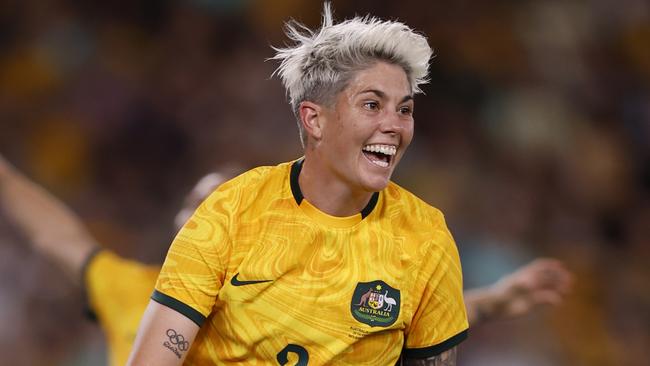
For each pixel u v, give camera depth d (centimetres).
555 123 3691
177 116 3494
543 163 3606
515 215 3422
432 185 3412
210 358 1120
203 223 1091
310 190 1107
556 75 3809
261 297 1085
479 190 3450
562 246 3422
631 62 3925
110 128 3475
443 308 1138
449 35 3756
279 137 3434
